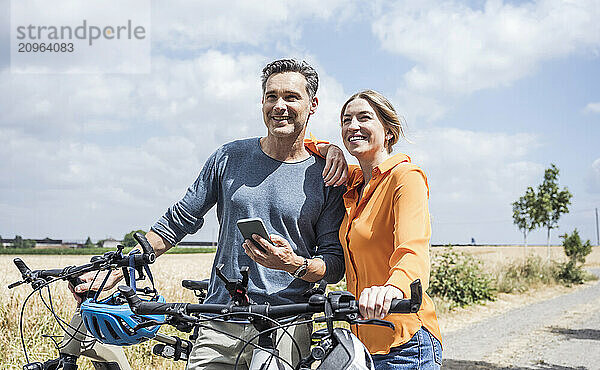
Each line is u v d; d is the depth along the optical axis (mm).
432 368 3121
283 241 3078
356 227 3279
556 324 13117
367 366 2365
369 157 3387
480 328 12555
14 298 7668
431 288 15938
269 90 3455
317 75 3557
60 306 7477
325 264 3334
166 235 3623
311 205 3471
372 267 3229
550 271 24828
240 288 2551
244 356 3207
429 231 2916
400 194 3064
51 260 22922
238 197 3496
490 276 18312
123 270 2961
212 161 3705
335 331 2404
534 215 28297
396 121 3402
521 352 9867
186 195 3701
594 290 22375
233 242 3447
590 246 30000
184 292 9469
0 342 6293
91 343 3260
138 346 6691
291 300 3338
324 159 3646
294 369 2541
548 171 28766
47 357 5926
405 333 3084
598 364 9039
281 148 3543
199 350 3262
